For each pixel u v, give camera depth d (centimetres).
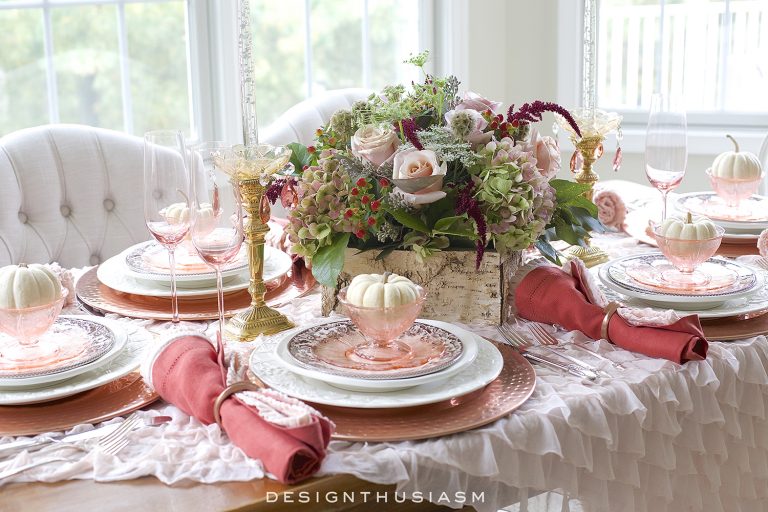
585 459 113
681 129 167
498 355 121
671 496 128
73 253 210
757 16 355
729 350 132
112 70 291
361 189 136
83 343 126
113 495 95
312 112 264
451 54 373
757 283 148
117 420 111
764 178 264
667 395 122
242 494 95
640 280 151
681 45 370
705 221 150
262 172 133
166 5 299
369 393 111
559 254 171
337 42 350
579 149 184
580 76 381
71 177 210
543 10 381
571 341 135
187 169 136
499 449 107
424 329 127
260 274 140
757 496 146
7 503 94
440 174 131
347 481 98
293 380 115
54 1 274
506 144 138
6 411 112
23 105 273
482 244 135
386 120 142
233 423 103
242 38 128
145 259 163
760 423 142
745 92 364
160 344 120
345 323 129
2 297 119
